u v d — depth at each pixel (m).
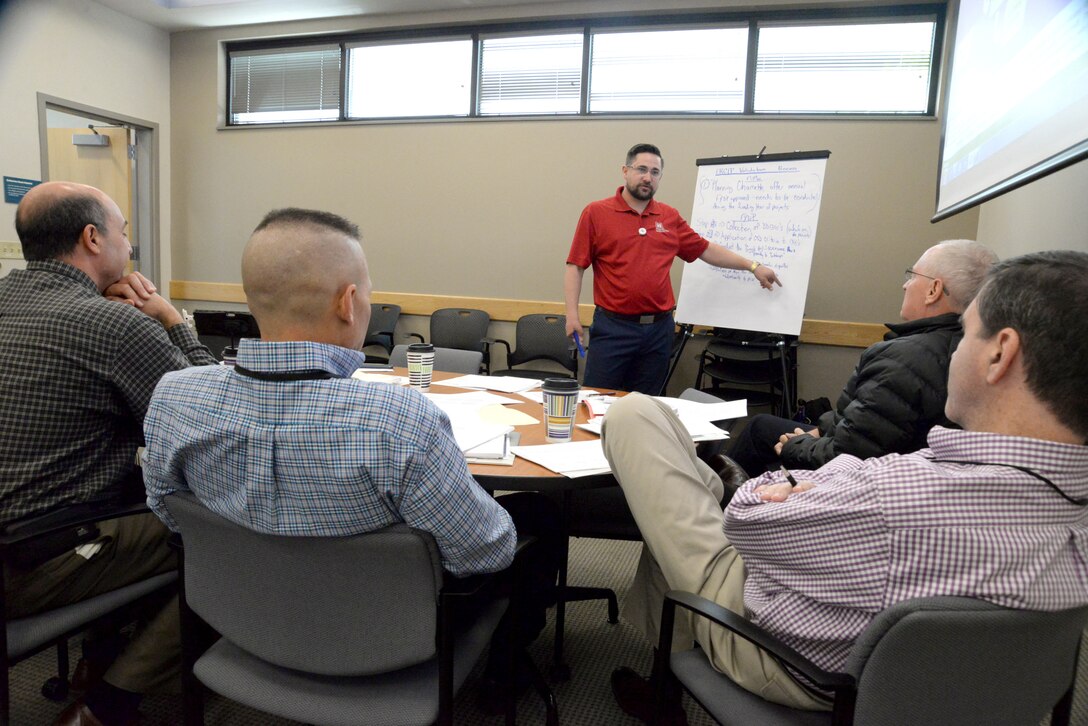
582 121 4.24
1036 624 0.66
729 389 3.86
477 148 4.47
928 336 1.68
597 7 4.12
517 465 1.23
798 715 0.88
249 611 0.88
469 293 4.61
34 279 1.24
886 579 0.73
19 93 4.16
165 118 5.10
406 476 0.77
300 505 0.78
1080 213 2.23
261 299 0.84
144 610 1.27
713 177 3.67
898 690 0.68
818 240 3.90
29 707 1.43
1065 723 0.88
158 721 1.39
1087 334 0.65
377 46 4.74
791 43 3.97
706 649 0.98
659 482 1.05
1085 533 0.69
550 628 1.85
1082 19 1.52
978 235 3.63
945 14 3.69
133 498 1.33
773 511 0.82
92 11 4.51
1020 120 1.91
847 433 1.72
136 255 5.10
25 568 1.05
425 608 0.83
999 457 0.69
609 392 2.10
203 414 0.81
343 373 0.84
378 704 0.89
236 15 4.64
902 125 3.73
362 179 4.74
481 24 4.45
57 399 1.17
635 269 3.07
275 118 5.03
